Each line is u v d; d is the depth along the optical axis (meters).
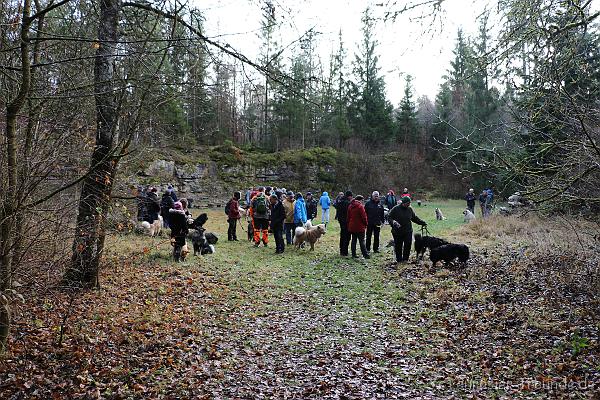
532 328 6.54
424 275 10.58
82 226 6.07
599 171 5.81
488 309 7.66
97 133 6.29
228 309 8.05
